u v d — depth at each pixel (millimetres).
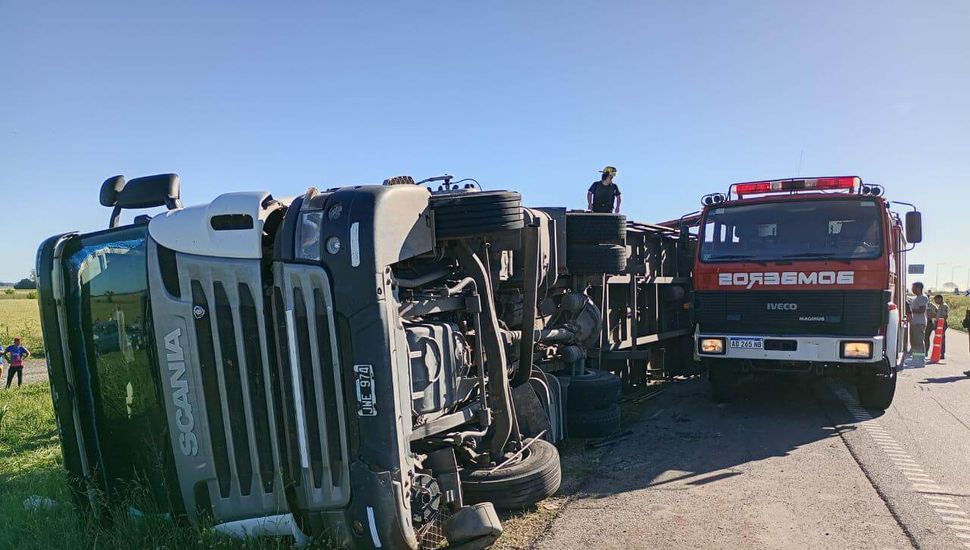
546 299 7270
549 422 6258
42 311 4270
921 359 15000
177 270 3896
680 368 12648
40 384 12922
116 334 4125
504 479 4719
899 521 4820
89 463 4273
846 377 8695
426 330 4328
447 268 5047
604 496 5422
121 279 4098
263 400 3896
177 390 3916
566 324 7480
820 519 4883
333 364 3688
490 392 4887
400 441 3682
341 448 3689
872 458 6492
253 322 3863
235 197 3883
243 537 3896
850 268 8008
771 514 4992
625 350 9742
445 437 4543
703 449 6902
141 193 4633
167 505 4055
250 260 3824
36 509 4633
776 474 6004
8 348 13109
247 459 3910
